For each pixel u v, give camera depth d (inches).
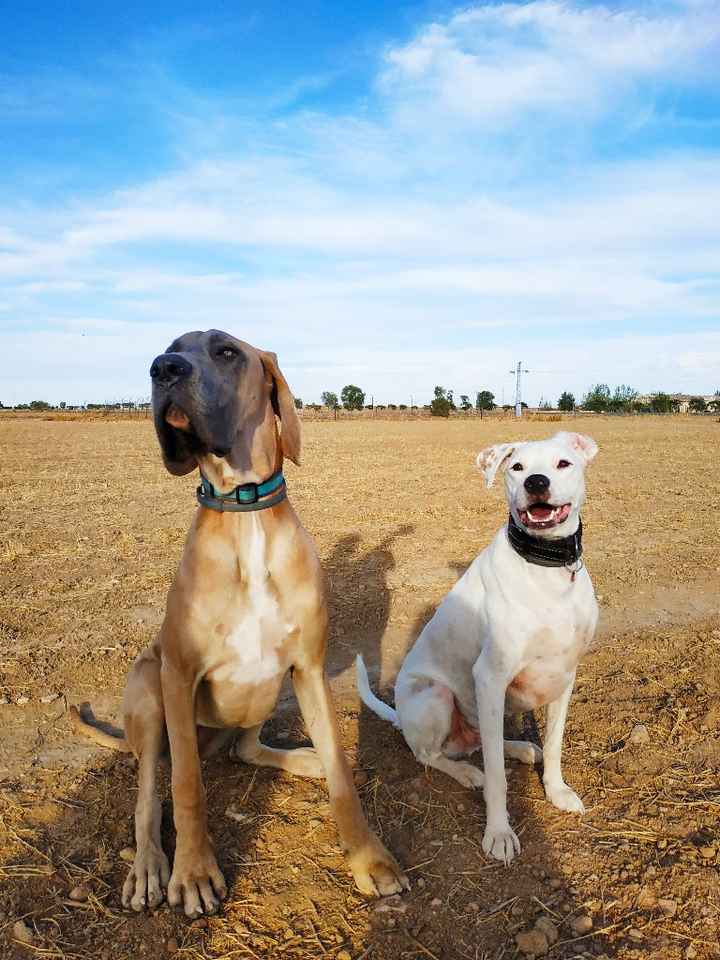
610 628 82.7
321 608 44.3
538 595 45.1
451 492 189.2
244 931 37.1
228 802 48.9
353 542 128.9
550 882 40.4
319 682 44.4
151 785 43.8
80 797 49.3
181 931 37.2
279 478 44.3
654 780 50.5
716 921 36.8
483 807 48.4
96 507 167.0
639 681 67.0
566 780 51.1
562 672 47.6
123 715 46.6
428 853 43.4
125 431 520.1
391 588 100.5
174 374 38.5
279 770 53.2
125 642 78.3
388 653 77.8
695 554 118.0
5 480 217.6
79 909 38.8
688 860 41.6
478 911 38.4
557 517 44.1
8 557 115.5
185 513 159.2
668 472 235.9
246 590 41.8
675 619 85.7
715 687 65.2
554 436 50.2
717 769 51.6
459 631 51.3
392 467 256.8
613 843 43.5
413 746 53.3
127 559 116.0
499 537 49.5
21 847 43.7
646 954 35.0
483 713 45.4
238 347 42.8
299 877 41.3
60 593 96.8
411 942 36.3
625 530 138.3
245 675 43.2
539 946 35.6
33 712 62.3
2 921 37.7
